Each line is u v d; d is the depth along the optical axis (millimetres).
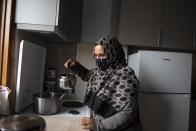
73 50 2348
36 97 1591
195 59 2805
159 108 2129
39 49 1961
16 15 1519
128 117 1229
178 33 2350
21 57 1532
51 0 1528
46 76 2201
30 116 954
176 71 2156
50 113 1603
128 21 2250
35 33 1756
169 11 2328
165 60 2135
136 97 1275
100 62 1378
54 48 2340
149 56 2113
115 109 1238
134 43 2262
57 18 1537
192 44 2385
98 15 2229
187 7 2365
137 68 2146
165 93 2145
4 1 1447
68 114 1655
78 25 2211
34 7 1527
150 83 2121
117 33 2240
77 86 2332
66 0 1846
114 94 1264
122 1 2248
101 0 2236
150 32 2285
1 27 1451
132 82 1259
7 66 1471
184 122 2158
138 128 1343
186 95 2170
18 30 1583
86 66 2336
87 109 1852
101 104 1284
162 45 2318
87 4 2230
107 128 1251
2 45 1458
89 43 2318
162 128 2133
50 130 1277
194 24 2385
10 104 1521
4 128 821
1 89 1436
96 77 1411
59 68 2338
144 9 2275
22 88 1604
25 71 1635
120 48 1403
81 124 1362
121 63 1372
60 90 2172
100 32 2229
